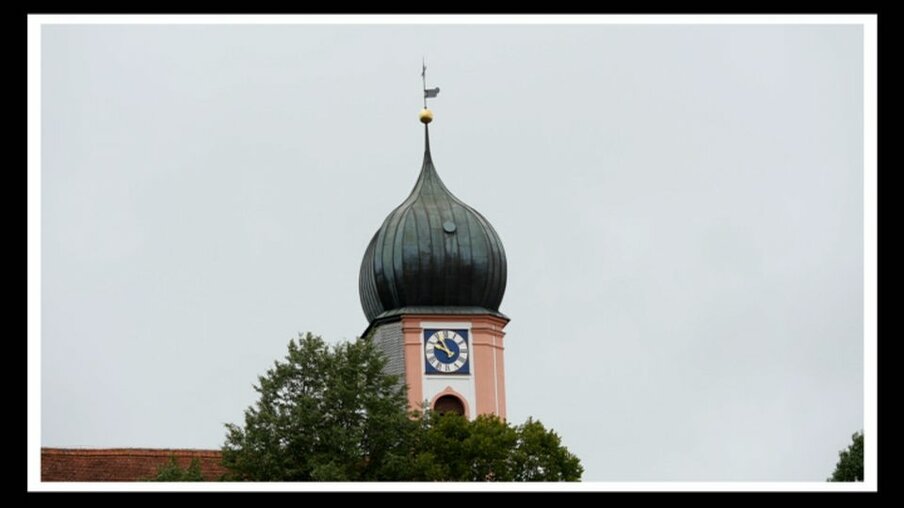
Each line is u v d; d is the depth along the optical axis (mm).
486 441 100875
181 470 91688
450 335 122188
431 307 123438
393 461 88750
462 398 120938
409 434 92250
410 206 126438
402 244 123938
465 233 124750
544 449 103250
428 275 123500
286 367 91750
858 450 95688
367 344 94250
